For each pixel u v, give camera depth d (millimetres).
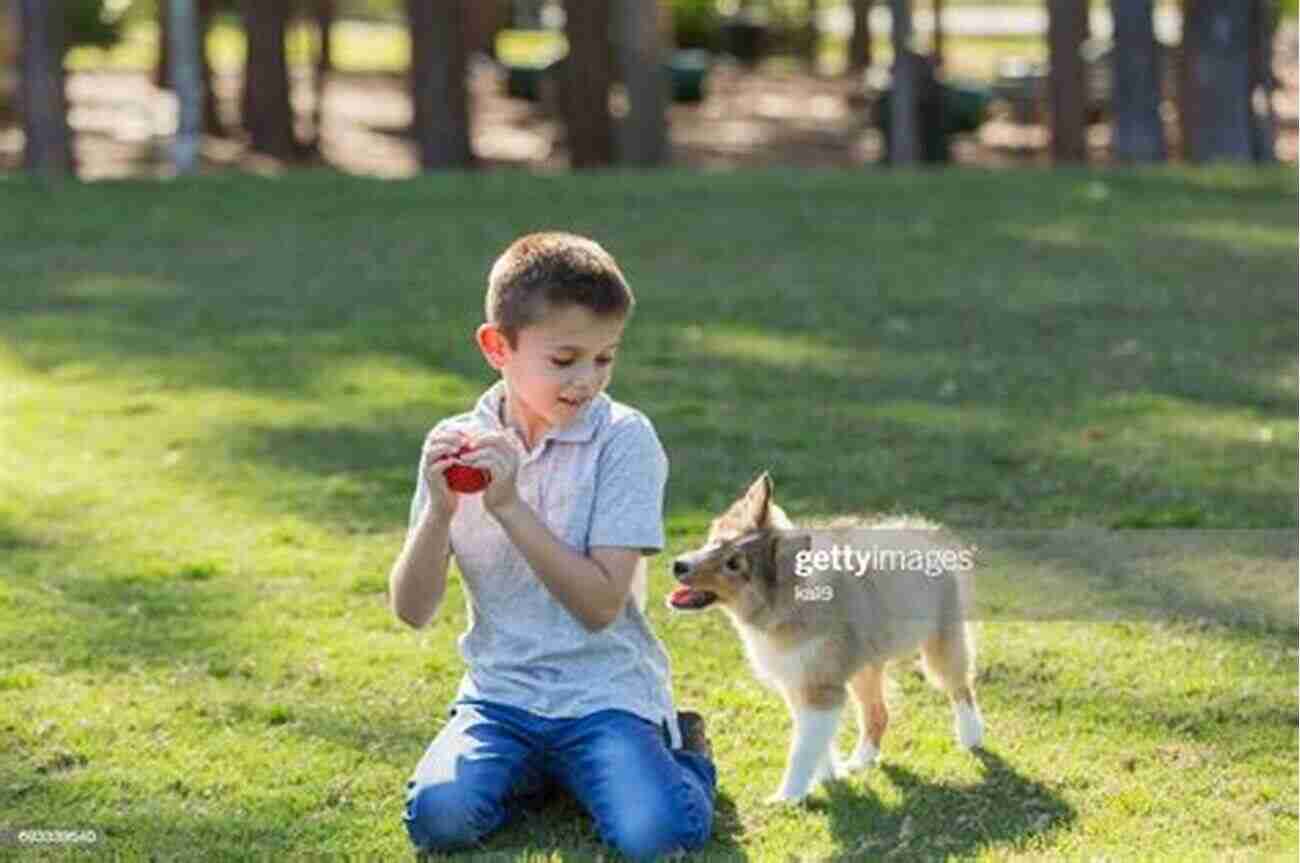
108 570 8391
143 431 10930
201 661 7246
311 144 31312
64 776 6238
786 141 34125
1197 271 15852
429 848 5648
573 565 5559
